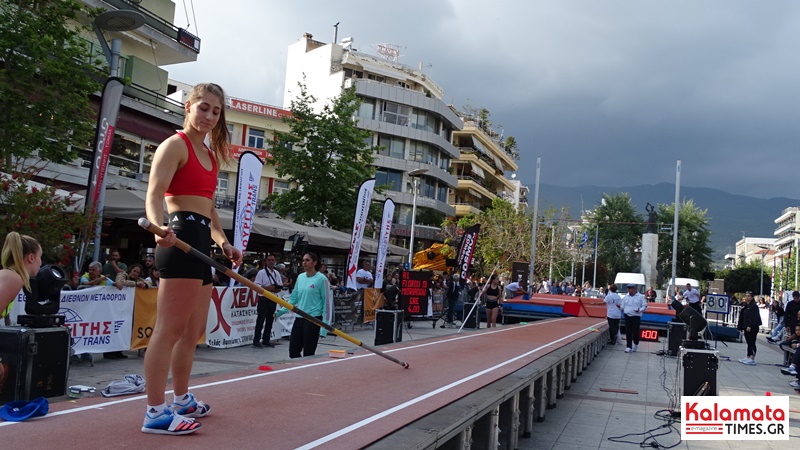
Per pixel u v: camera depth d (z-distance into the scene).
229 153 4.68
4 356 6.20
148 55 30.27
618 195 84.44
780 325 28.38
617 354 20.77
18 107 17.66
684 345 10.25
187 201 4.13
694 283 45.06
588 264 83.19
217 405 5.03
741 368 19.00
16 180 12.28
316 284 10.93
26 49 17.92
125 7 27.42
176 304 4.01
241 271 18.62
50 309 6.75
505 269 58.59
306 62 63.88
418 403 5.59
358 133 33.88
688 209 81.94
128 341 11.99
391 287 22.78
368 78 63.53
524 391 8.91
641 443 8.93
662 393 13.09
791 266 95.44
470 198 75.94
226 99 4.52
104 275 12.80
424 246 62.06
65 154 18.70
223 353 14.00
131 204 16.47
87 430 4.02
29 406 4.32
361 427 4.56
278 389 5.90
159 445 3.77
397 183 61.38
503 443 7.72
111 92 13.27
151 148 28.36
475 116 81.12
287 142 33.97
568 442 8.87
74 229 12.21
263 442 4.02
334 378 6.76
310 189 32.94
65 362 6.58
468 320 25.38
